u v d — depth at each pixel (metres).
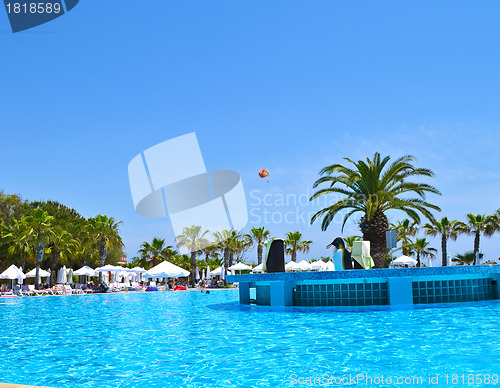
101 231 44.03
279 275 14.12
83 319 12.43
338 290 13.34
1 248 39.41
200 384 4.89
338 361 5.73
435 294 13.24
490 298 14.16
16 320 12.53
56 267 46.94
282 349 6.70
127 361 6.20
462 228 49.88
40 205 52.94
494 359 5.55
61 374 5.57
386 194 22.17
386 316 10.27
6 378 5.44
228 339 7.80
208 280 50.00
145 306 17.14
